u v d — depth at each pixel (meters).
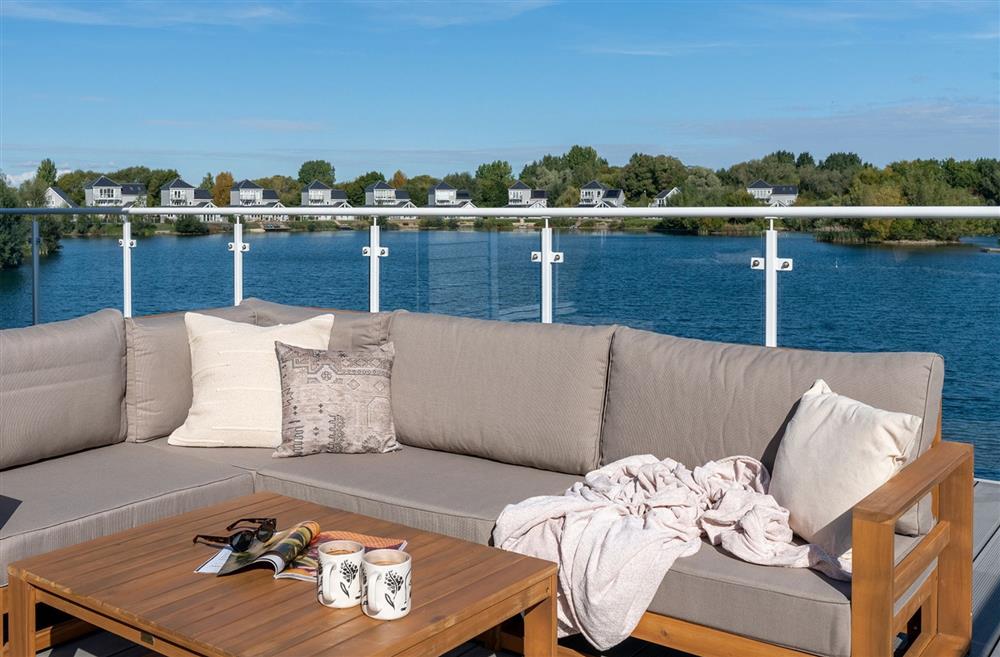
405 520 2.81
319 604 2.00
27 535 2.53
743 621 2.23
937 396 2.62
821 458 2.39
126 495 2.83
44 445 3.16
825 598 2.14
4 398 3.05
